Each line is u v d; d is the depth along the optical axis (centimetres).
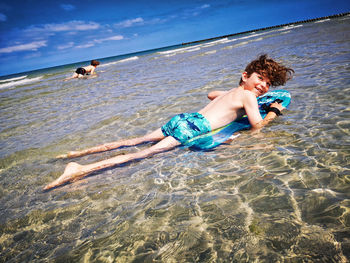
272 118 304
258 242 136
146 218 170
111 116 441
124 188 211
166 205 181
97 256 143
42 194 221
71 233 166
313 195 164
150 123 379
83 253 147
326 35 1228
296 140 244
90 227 169
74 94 730
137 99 543
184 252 138
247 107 291
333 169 187
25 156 312
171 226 159
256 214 157
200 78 677
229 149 253
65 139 357
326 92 364
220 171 215
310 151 219
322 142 230
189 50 2234
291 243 131
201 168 226
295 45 1056
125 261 138
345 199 155
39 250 154
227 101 304
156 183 212
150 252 141
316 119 283
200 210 170
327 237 130
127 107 487
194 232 151
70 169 238
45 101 682
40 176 257
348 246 122
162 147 276
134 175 230
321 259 118
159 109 440
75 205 196
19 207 204
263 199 170
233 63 870
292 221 146
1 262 148
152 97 539
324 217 144
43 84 1130
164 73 907
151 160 257
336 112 291
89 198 203
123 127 379
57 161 289
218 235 146
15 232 174
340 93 348
